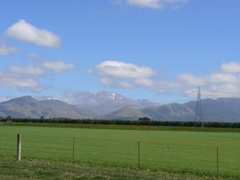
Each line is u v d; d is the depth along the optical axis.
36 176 24.02
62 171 26.20
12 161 31.72
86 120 191.38
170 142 80.12
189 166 38.78
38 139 82.00
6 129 134.00
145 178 24.67
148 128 156.75
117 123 185.62
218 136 107.94
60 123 186.00
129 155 49.72
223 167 38.66
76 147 62.09
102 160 42.28
